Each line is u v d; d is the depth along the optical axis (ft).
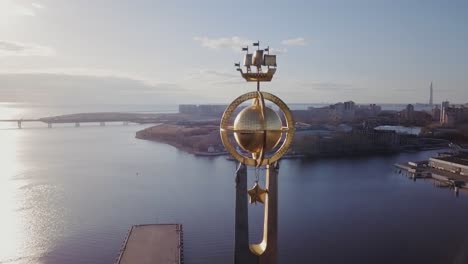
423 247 304.30
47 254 287.28
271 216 74.33
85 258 280.31
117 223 359.05
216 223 358.02
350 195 480.23
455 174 614.34
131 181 563.07
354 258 282.56
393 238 324.19
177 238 302.25
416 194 493.36
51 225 353.31
